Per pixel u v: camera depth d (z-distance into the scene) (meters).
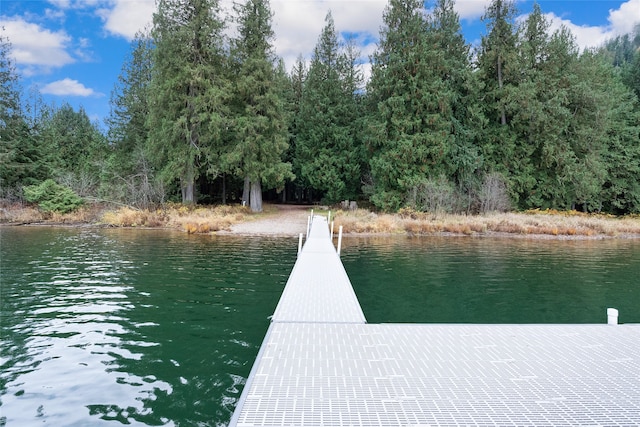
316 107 32.06
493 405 2.98
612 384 3.38
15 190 26.97
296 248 14.85
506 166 28.70
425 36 27.30
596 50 35.06
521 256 14.14
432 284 9.79
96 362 4.92
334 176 31.47
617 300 8.52
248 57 27.11
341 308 5.77
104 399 4.04
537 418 2.79
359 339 4.49
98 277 9.65
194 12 25.34
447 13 29.48
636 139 31.73
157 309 7.15
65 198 23.61
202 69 24.75
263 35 27.47
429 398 3.07
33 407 3.88
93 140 40.94
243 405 2.91
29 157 30.08
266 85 26.73
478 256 14.02
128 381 4.44
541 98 28.84
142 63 32.06
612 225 23.08
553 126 27.78
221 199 34.09
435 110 27.30
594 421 2.76
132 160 28.02
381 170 27.48
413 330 4.88
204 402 4.02
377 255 14.07
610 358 3.99
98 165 29.00
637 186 31.62
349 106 32.97
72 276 9.73
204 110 25.31
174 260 12.12
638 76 35.53
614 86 33.38
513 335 4.73
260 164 26.80
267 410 2.84
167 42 24.45
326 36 32.97
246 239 17.42
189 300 7.76
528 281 10.20
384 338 4.54
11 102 30.14
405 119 26.81
